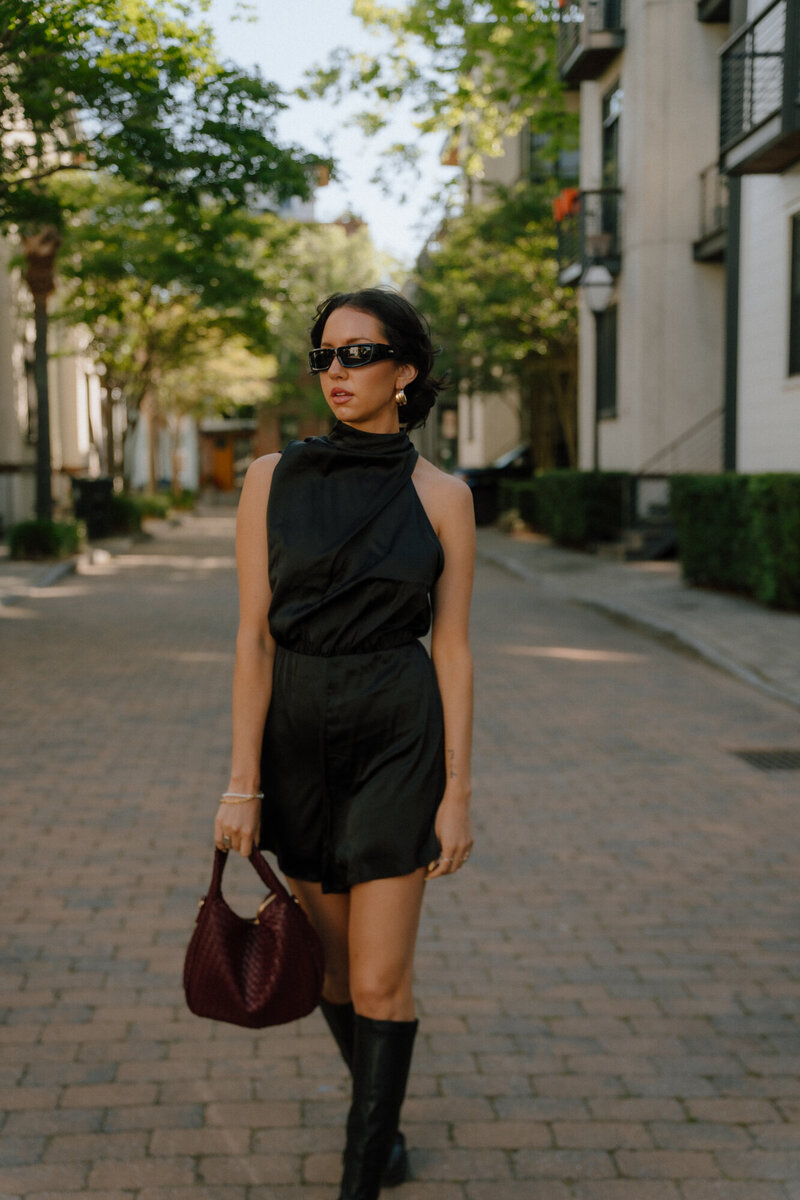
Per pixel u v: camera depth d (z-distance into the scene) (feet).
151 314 73.41
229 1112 9.12
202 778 19.47
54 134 32.27
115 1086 9.50
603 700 26.35
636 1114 9.15
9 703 25.41
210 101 32.37
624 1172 8.36
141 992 11.35
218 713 24.59
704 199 58.95
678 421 60.34
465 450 116.67
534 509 78.54
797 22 36.55
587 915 13.55
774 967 12.10
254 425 170.60
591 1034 10.53
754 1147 8.70
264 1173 8.29
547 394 88.48
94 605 43.27
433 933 12.97
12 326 75.25
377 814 7.07
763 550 37.32
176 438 126.41
